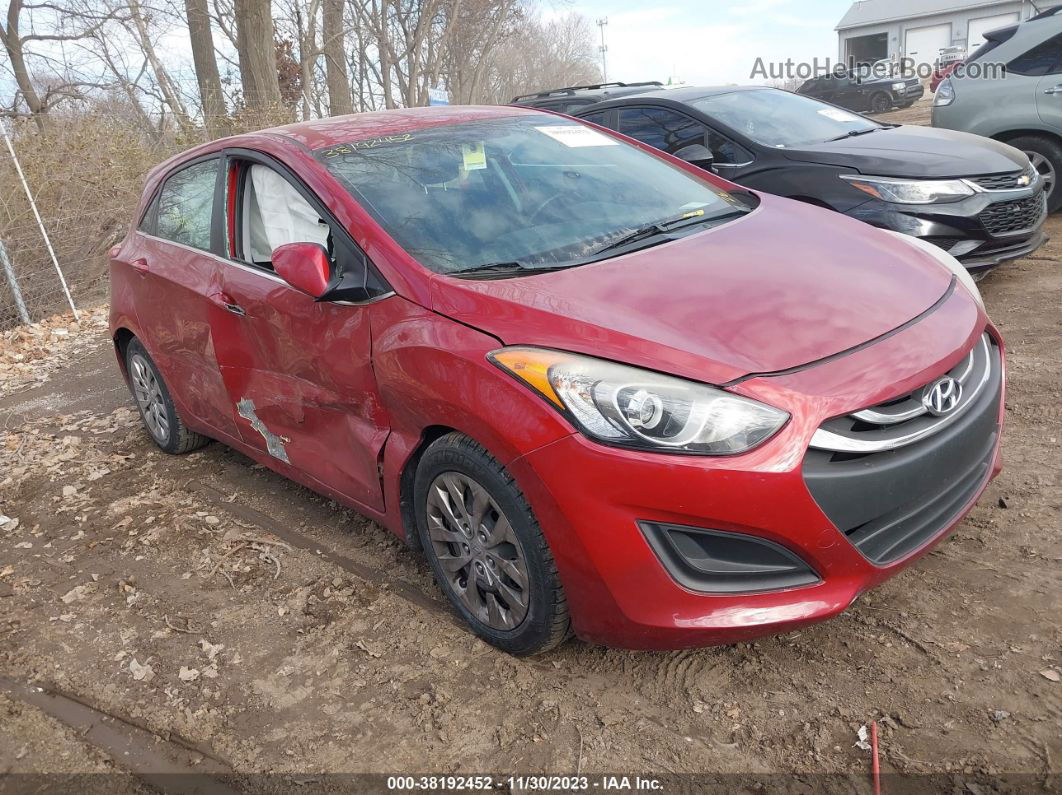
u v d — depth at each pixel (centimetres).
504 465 243
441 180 326
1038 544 293
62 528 411
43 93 1853
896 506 234
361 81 3048
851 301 258
